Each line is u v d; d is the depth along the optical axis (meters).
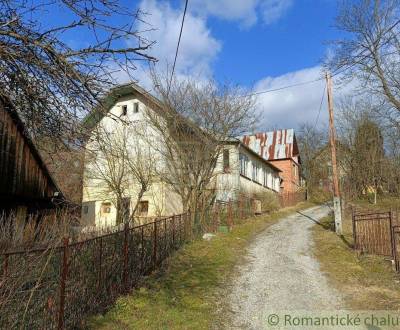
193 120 17.80
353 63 21.83
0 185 11.12
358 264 11.32
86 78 4.17
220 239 15.23
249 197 23.95
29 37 3.91
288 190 41.12
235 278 10.09
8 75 4.07
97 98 4.41
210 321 6.91
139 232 9.27
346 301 8.09
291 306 7.86
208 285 9.26
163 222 11.82
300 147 52.16
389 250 11.76
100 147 5.18
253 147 44.12
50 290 5.19
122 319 6.54
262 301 8.23
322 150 44.34
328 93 19.95
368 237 12.66
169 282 9.23
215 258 12.20
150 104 18.11
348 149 33.06
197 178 17.19
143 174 17.95
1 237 7.85
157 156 18.47
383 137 29.80
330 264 11.57
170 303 7.67
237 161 22.66
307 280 9.88
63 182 20.50
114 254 7.55
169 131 17.44
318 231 18.81
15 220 9.55
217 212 17.92
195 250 13.12
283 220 23.89
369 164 31.23
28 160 12.00
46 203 13.03
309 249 14.18
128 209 17.95
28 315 4.77
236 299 8.37
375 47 21.33
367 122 31.88
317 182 45.97
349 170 32.88
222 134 18.11
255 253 13.49
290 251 13.85
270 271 10.91
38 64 3.97
